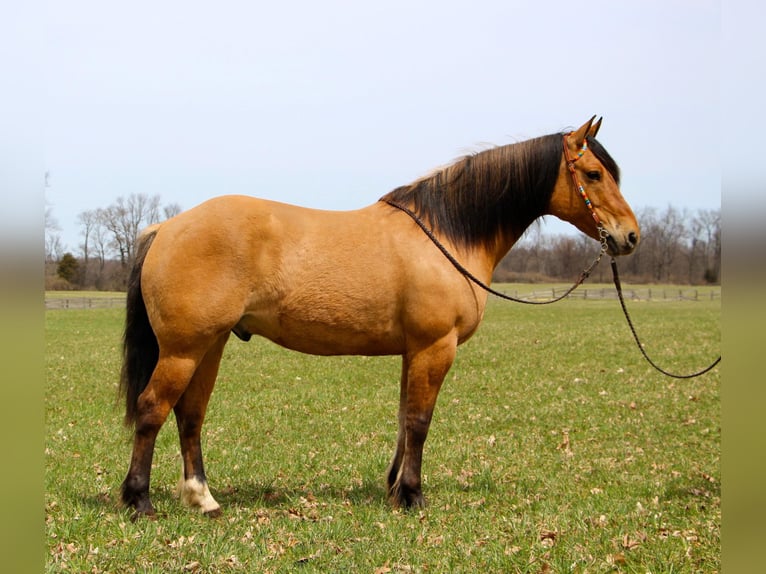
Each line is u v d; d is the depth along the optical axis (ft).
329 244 18.11
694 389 41.73
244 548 15.35
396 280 18.39
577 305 156.76
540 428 31.71
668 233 299.17
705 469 24.35
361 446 27.86
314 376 48.29
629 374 48.29
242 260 17.15
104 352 63.21
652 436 30.01
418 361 18.70
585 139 20.38
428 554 15.39
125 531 15.89
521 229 20.86
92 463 24.07
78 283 218.18
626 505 19.49
